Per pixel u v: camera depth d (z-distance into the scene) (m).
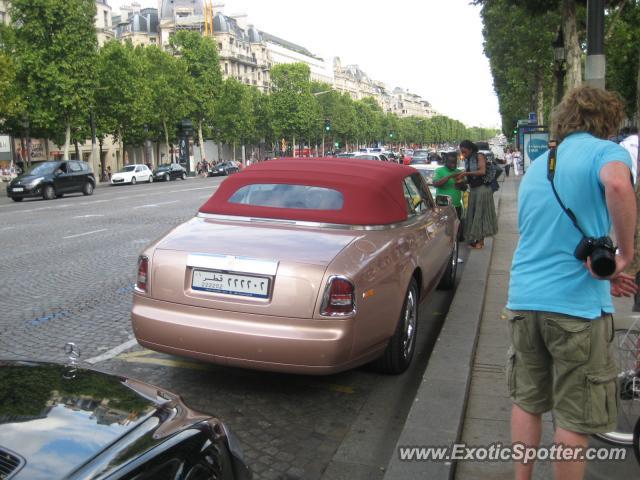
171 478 2.03
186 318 4.16
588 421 2.46
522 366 2.65
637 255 6.68
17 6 42.16
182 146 61.66
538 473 3.24
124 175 46.62
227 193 5.17
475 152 9.94
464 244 11.52
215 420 2.49
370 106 151.62
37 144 58.72
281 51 134.00
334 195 4.90
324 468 3.54
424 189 6.31
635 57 33.94
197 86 68.25
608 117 2.52
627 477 3.19
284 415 4.23
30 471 1.80
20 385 2.34
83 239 13.15
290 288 3.96
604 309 2.46
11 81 36.72
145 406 2.36
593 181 2.40
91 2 44.12
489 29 34.38
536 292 2.50
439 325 6.45
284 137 91.50
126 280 8.79
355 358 4.11
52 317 6.77
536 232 2.54
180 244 4.37
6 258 10.80
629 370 3.41
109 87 50.25
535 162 2.65
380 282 4.26
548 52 30.39
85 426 2.09
